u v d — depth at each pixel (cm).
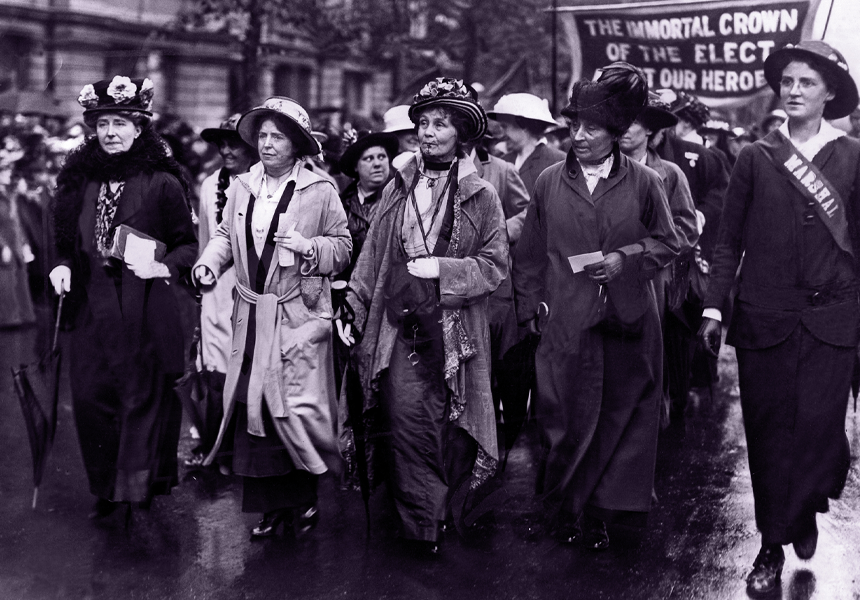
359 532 500
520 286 485
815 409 424
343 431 483
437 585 438
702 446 635
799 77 415
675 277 580
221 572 451
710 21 637
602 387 461
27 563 452
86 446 486
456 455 477
